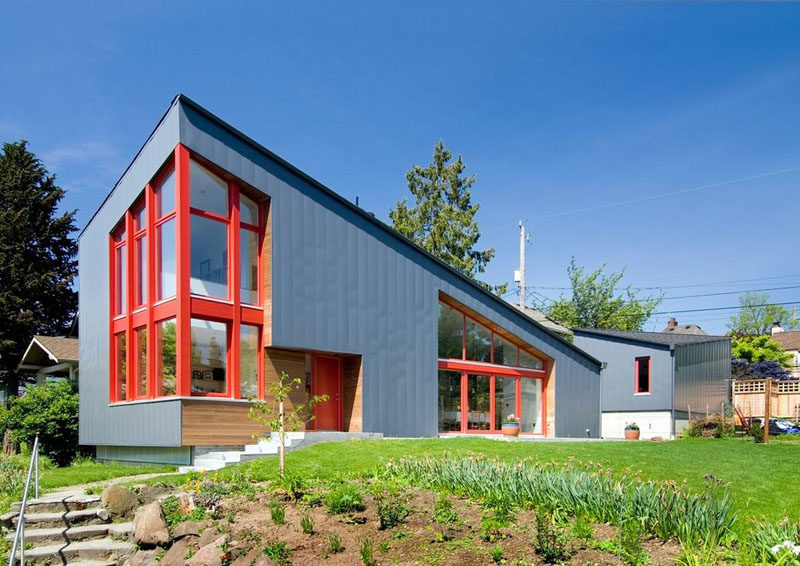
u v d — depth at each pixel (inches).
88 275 734.5
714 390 1135.6
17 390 1217.4
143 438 571.8
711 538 264.4
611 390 1113.4
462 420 786.2
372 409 668.1
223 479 413.4
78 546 335.6
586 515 300.5
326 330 633.6
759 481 404.5
